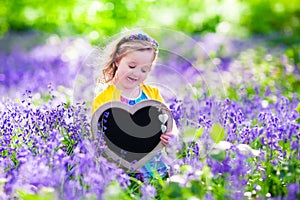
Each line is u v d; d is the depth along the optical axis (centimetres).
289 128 504
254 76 864
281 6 1972
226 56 1279
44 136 496
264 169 457
